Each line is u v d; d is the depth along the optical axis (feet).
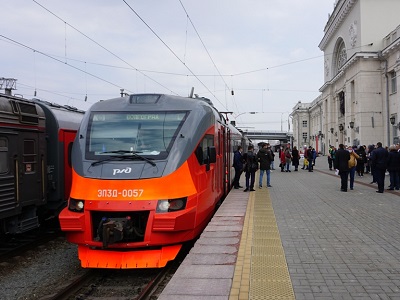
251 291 15.40
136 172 22.45
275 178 71.05
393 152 48.70
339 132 158.51
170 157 23.34
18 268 25.43
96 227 22.11
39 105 34.27
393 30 119.85
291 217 31.50
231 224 28.45
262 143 54.65
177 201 22.35
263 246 22.38
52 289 21.31
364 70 121.70
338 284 16.21
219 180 35.83
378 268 18.35
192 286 15.88
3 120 27.32
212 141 29.17
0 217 26.55
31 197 30.60
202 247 21.95
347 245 22.61
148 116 25.68
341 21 146.51
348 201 40.16
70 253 28.81
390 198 42.09
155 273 22.88
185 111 26.09
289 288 15.74
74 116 39.01
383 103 119.65
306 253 20.95
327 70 175.32
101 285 21.13
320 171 90.12
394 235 25.00
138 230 21.83
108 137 24.80
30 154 30.71
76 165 23.82
